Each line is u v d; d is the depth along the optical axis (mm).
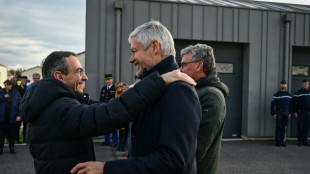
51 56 1321
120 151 5840
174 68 1206
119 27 6781
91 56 6777
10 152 5730
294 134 8164
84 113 1112
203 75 1868
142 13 6957
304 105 6977
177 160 970
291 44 7695
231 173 4480
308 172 4602
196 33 7207
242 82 7836
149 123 1124
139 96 1070
